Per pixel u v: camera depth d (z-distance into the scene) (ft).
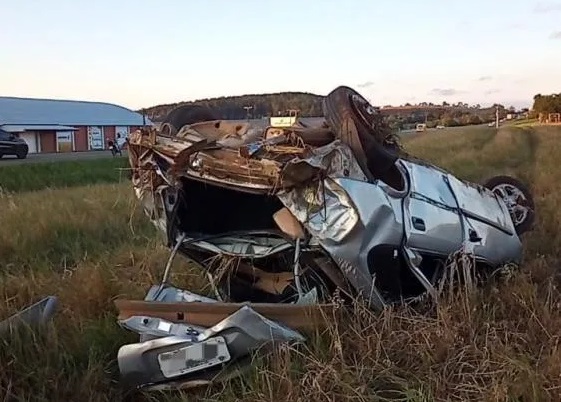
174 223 15.35
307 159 13.84
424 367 12.66
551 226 26.73
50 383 12.54
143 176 14.82
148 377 12.51
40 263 22.48
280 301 15.71
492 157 71.51
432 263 17.24
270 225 15.60
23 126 169.99
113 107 224.33
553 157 66.64
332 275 14.74
